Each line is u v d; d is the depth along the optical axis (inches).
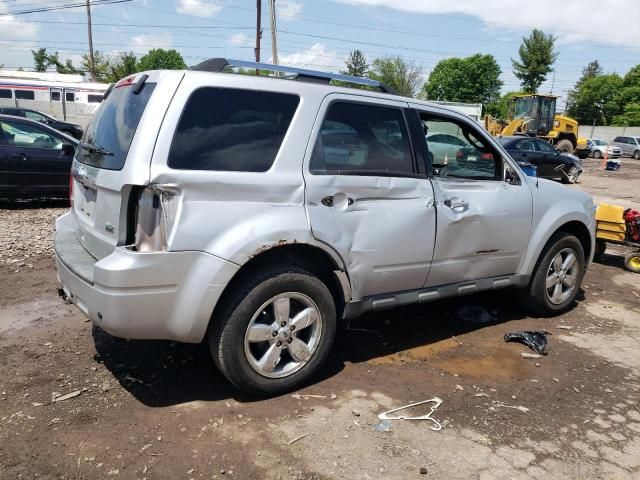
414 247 150.7
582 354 169.3
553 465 112.0
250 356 126.6
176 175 114.3
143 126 116.4
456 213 159.8
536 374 153.3
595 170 1149.1
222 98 123.9
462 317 195.2
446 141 164.6
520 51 3250.5
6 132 346.3
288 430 118.8
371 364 154.2
